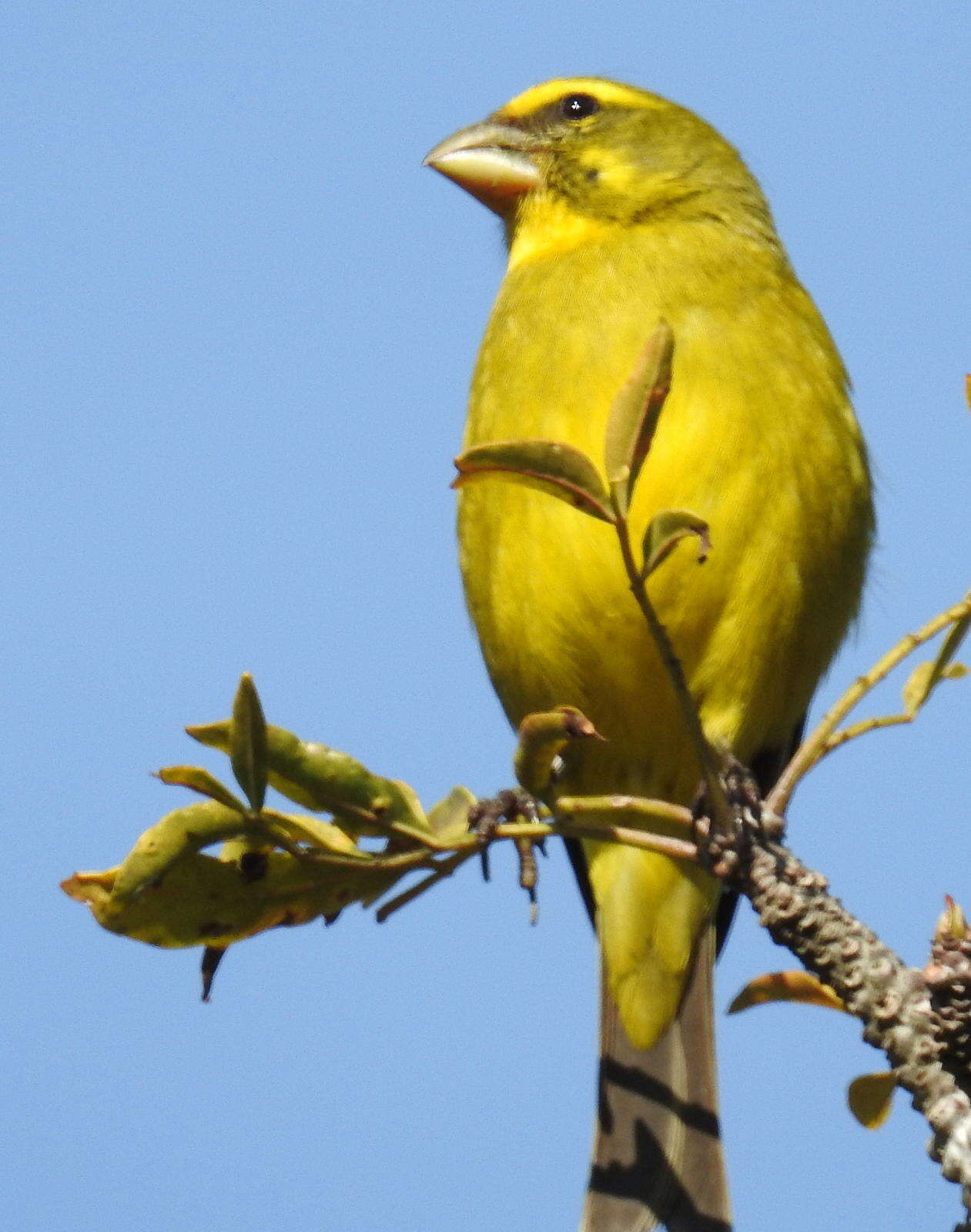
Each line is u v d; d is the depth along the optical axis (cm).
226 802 498
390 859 520
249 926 520
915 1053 501
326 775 513
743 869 532
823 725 553
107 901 510
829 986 520
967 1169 480
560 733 499
